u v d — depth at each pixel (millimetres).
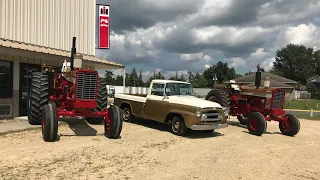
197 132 11203
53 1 15430
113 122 8898
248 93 12859
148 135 9977
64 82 9930
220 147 8719
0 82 12047
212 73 84062
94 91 8852
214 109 10109
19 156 6797
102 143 8406
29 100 10867
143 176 5840
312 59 108312
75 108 8758
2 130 9406
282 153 8375
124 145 8297
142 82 67938
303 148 9180
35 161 6477
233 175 6180
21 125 10430
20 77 12797
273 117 11820
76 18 16844
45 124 8117
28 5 14062
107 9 18359
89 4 17688
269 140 10219
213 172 6301
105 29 18312
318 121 17062
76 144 8141
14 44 11914
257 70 12891
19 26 13633
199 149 8344
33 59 13312
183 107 10078
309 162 7527
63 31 16047
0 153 6988
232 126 13242
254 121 11242
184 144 8898
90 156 7031
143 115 11734
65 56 13258
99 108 10914
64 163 6418
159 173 6066
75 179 5500
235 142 9578
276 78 51156
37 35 14523
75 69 9133
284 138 10797
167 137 9812
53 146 7805
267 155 8039
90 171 5984
